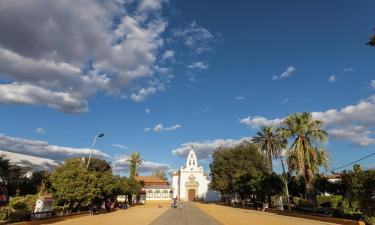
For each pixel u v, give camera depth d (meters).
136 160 90.56
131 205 73.94
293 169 35.84
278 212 38.97
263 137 59.69
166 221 28.12
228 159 69.06
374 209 21.23
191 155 117.31
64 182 32.94
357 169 23.19
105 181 42.94
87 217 33.09
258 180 46.44
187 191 114.19
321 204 38.84
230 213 40.22
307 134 35.56
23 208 26.64
